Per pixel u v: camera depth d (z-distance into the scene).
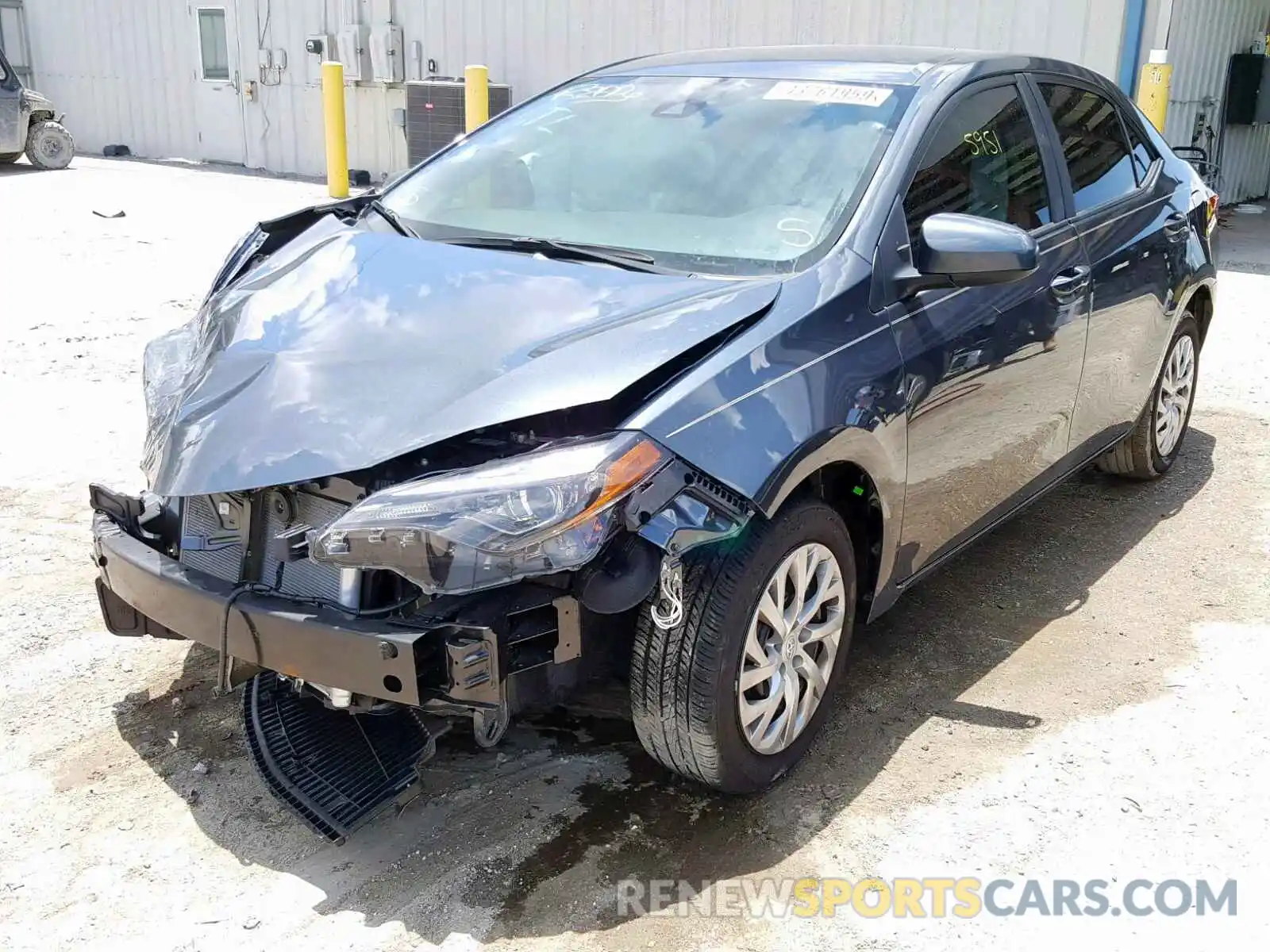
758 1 11.98
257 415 2.66
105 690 3.41
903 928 2.53
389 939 2.46
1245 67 12.78
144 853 2.72
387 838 2.80
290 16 16.14
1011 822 2.88
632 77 4.04
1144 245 4.45
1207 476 5.40
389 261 3.16
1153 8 10.13
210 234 11.28
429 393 2.59
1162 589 4.22
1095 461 5.09
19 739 3.15
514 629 2.47
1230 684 3.54
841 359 2.87
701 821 2.88
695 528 2.47
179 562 2.80
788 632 2.86
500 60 14.18
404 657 2.35
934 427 3.21
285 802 2.77
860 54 3.87
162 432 2.84
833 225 3.13
